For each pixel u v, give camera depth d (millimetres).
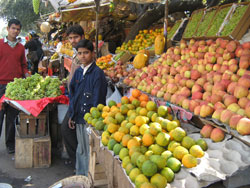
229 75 2477
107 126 2350
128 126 2150
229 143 1786
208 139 1905
